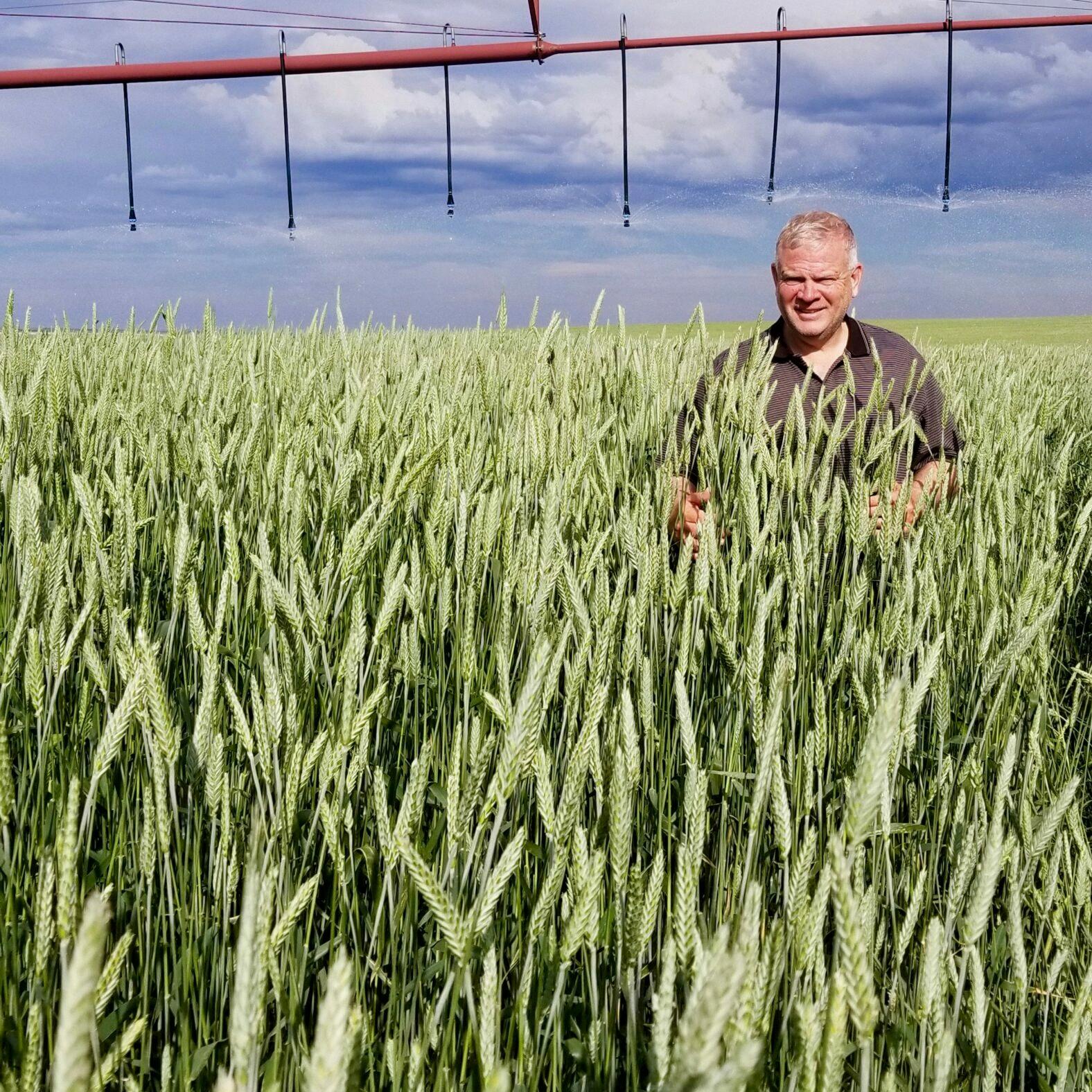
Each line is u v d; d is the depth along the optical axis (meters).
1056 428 6.60
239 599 2.50
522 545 2.04
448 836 1.22
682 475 3.07
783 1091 1.14
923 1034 1.20
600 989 1.56
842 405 2.88
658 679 2.31
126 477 2.06
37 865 1.71
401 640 1.93
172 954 1.57
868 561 2.67
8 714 1.94
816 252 3.62
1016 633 2.05
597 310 3.71
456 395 3.84
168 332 4.19
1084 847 1.63
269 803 1.35
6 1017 1.28
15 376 3.68
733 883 1.63
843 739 2.12
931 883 1.81
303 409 3.18
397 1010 1.42
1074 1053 1.42
